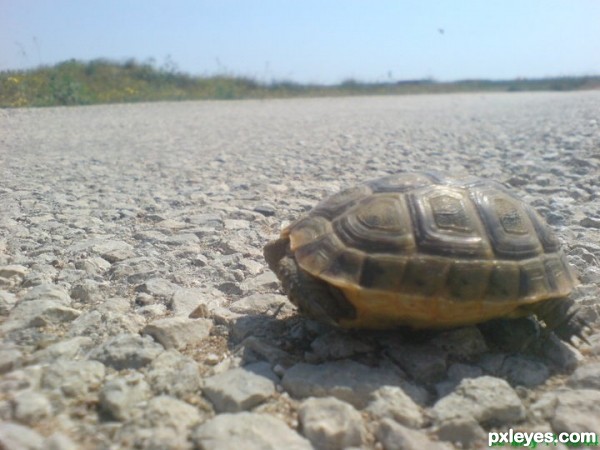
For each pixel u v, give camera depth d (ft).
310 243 0.73
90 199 1.64
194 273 1.03
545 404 0.62
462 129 3.65
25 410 0.56
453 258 0.69
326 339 0.75
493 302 0.69
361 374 0.66
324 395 0.63
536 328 0.78
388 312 0.70
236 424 0.56
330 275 0.69
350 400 0.62
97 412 0.58
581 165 2.02
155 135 3.32
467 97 8.87
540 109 5.17
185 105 5.79
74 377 0.63
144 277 0.99
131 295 0.92
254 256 1.14
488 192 0.78
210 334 0.78
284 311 0.86
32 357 0.68
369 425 0.58
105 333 0.76
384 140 3.11
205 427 0.55
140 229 1.32
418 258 0.69
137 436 0.54
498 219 0.74
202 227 1.34
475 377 0.68
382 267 0.68
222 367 0.69
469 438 0.57
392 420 0.58
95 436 0.54
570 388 0.67
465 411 0.59
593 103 5.39
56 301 0.84
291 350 0.74
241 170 2.19
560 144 2.55
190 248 1.16
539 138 2.88
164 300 0.90
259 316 0.83
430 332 0.76
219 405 0.61
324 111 5.41
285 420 0.59
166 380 0.64
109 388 0.60
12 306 0.82
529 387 0.68
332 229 0.74
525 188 1.76
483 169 2.12
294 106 6.16
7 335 0.73
